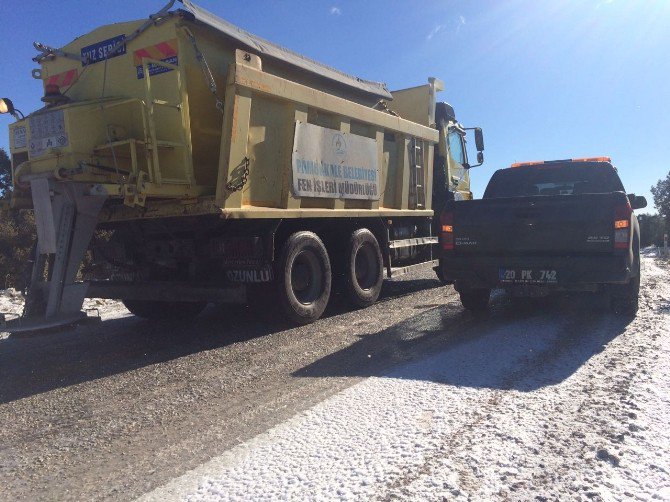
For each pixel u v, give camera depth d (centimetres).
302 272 679
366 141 804
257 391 414
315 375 446
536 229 579
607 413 329
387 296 905
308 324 675
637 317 612
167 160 574
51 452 326
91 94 651
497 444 292
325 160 714
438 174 1080
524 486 250
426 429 315
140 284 670
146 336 663
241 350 554
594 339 517
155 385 448
